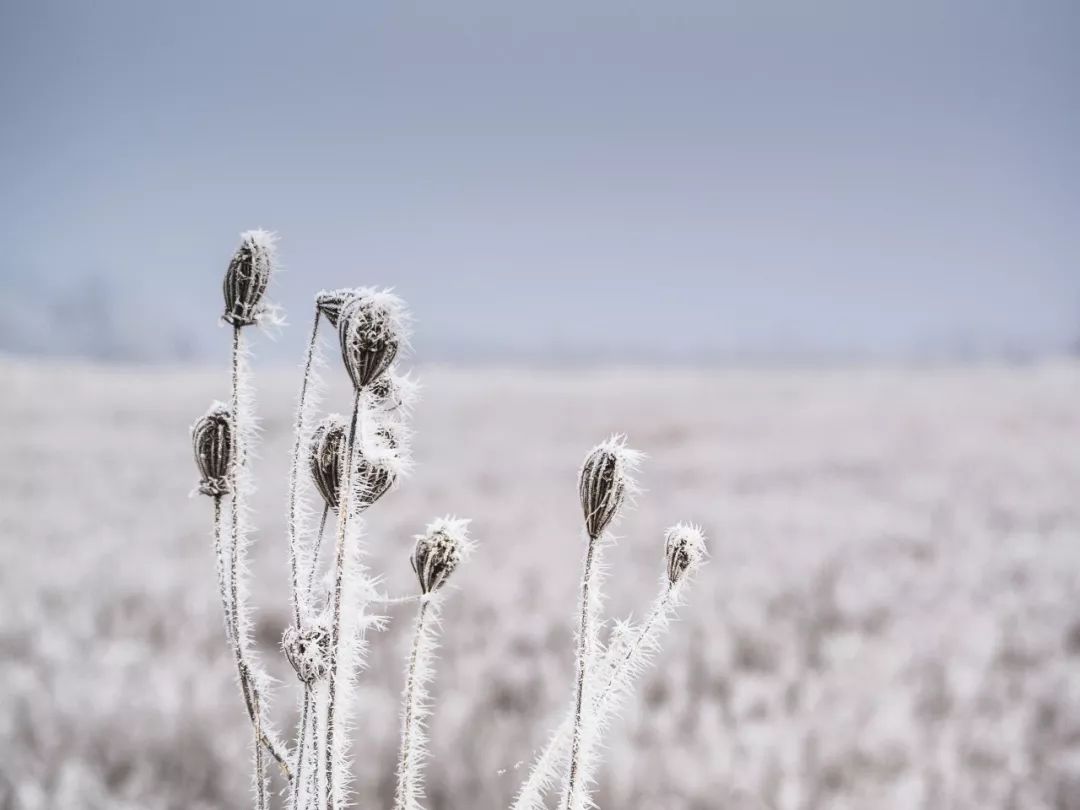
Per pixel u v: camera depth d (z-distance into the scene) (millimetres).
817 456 16719
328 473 989
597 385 32188
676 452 17375
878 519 11211
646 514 11570
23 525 10695
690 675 6129
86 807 4156
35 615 6902
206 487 979
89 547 9438
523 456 16828
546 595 7695
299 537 992
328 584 969
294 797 983
